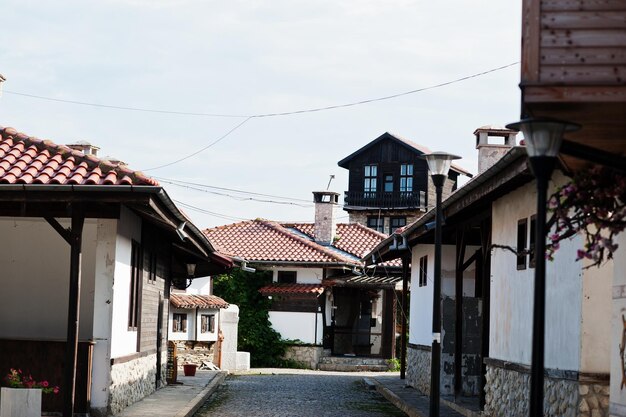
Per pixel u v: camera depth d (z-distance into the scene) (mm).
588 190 9133
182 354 35875
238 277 42562
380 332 44188
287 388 27906
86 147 21297
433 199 69938
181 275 29453
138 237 18781
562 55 8008
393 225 71000
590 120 8398
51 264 19391
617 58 7953
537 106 8039
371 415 20641
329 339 42812
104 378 16266
